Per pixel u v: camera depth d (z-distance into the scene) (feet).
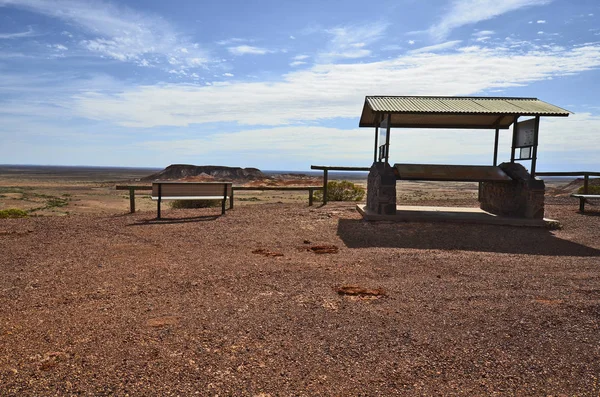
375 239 24.82
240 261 18.85
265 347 10.23
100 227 27.37
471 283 15.88
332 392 8.34
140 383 8.44
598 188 50.16
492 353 10.13
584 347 10.45
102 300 13.46
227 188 33.99
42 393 8.01
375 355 9.96
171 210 37.22
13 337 10.55
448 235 25.98
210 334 10.90
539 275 17.08
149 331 11.01
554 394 8.38
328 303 13.44
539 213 29.78
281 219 31.12
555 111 29.25
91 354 9.64
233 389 8.32
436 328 11.59
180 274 16.52
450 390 8.50
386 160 31.30
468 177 31.22
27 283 15.16
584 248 22.94
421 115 35.32
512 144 33.47
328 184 50.31
